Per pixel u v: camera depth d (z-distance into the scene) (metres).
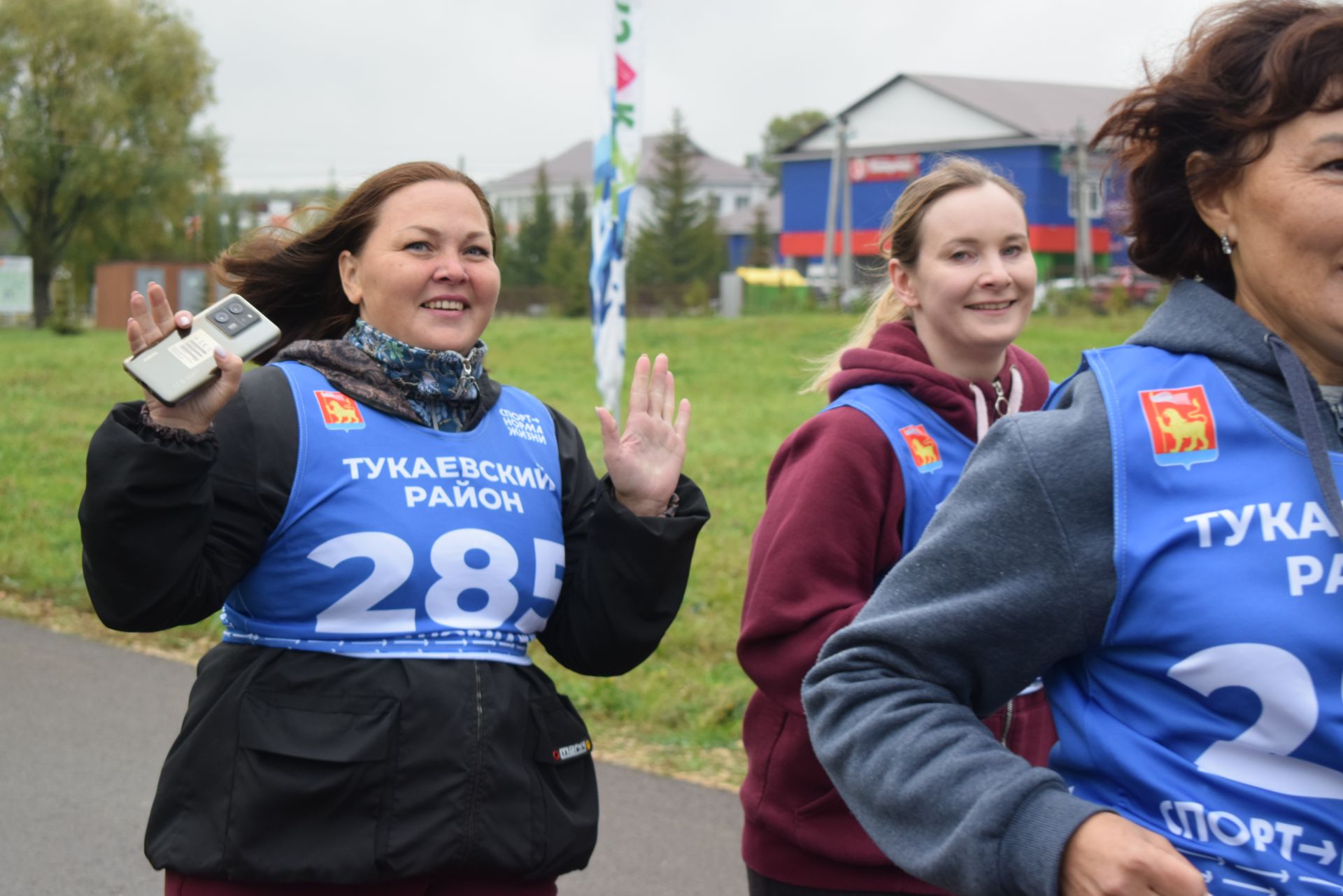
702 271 73.50
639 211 80.56
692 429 18.22
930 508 2.81
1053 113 59.47
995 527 1.58
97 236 52.62
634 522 2.56
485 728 2.42
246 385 2.51
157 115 51.44
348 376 2.57
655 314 51.72
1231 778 1.52
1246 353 1.58
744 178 107.94
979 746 1.51
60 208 51.81
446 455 2.56
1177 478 1.55
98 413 19.27
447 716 2.39
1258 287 1.61
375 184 2.69
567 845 2.52
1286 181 1.54
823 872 2.77
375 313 2.64
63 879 4.47
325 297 2.91
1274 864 1.49
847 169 53.69
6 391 21.98
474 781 2.39
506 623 2.54
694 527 2.60
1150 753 1.56
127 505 2.21
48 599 8.40
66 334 43.38
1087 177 56.00
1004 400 3.03
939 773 1.50
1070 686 1.65
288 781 2.34
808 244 64.44
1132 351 1.66
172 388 2.23
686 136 74.12
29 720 6.05
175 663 7.05
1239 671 1.50
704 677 6.69
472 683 2.43
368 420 2.54
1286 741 1.50
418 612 2.46
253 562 2.45
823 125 63.66
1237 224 1.63
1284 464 1.53
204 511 2.30
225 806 2.36
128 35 50.62
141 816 5.00
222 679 2.45
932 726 1.54
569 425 2.85
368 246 2.66
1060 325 36.47
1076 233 56.91
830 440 2.81
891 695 1.58
